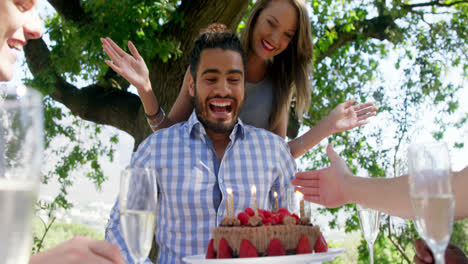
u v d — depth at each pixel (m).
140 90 2.61
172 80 5.37
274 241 1.42
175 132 2.33
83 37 5.52
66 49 6.05
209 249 1.51
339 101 8.27
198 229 2.17
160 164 2.25
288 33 2.87
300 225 1.51
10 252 0.40
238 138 2.35
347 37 8.08
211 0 5.12
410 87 8.28
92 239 0.63
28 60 6.49
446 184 0.78
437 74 8.27
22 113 0.42
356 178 1.32
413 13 8.37
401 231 6.83
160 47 5.15
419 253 1.00
